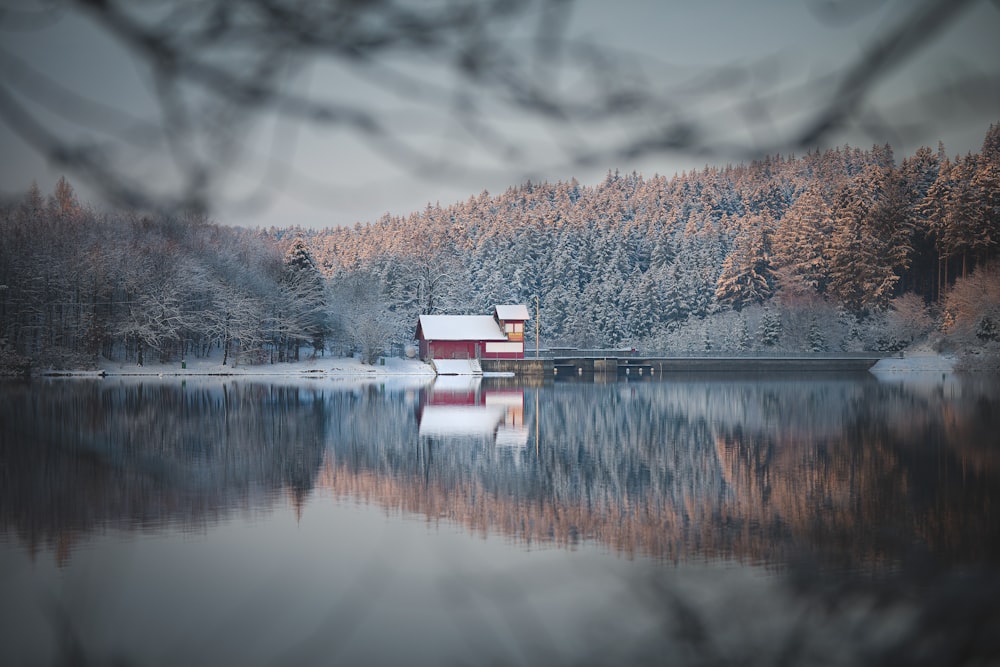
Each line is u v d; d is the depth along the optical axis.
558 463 31.19
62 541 18.16
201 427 39.78
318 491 24.67
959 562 15.91
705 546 18.48
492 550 18.08
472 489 25.62
